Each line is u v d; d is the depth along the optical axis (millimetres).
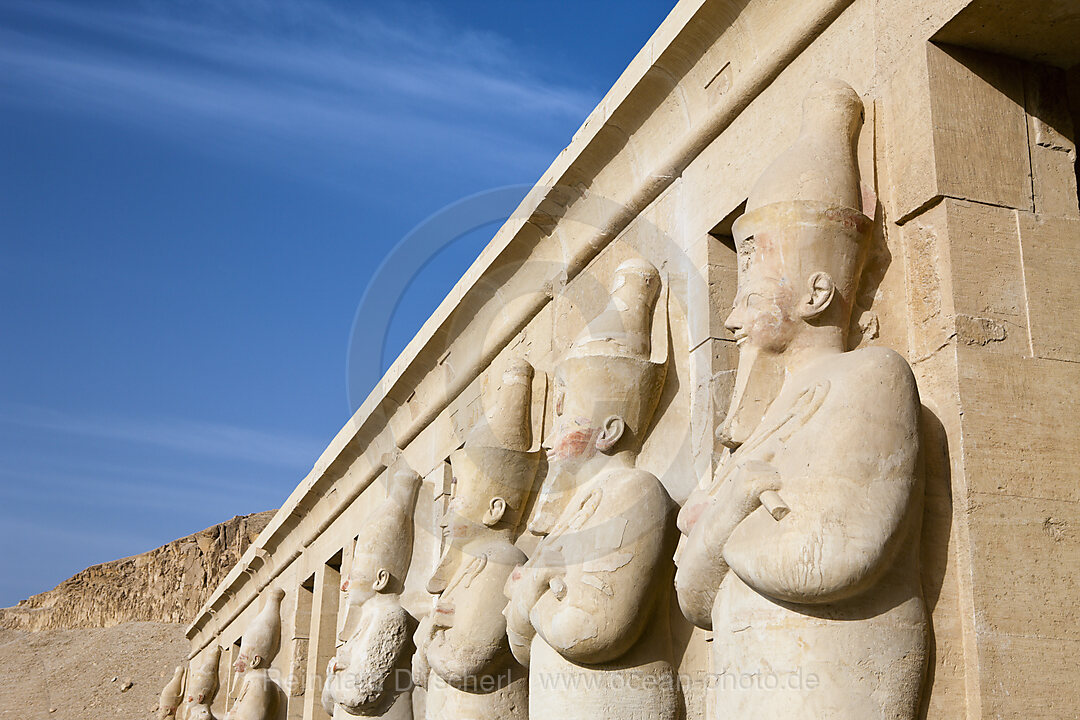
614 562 4582
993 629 3473
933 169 3922
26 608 61219
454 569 6199
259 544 13383
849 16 4496
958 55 4082
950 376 3715
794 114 4695
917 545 3531
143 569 56688
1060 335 3838
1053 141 4094
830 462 3432
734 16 4910
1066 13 3891
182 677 20438
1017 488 3627
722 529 3684
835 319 3967
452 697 5910
